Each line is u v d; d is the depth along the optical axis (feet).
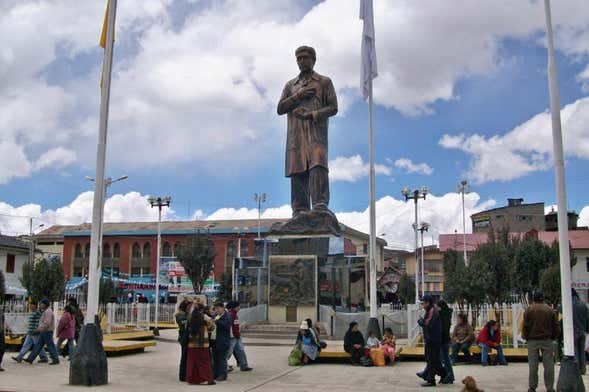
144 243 260.62
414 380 50.70
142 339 93.61
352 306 96.63
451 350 62.34
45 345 62.69
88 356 47.60
